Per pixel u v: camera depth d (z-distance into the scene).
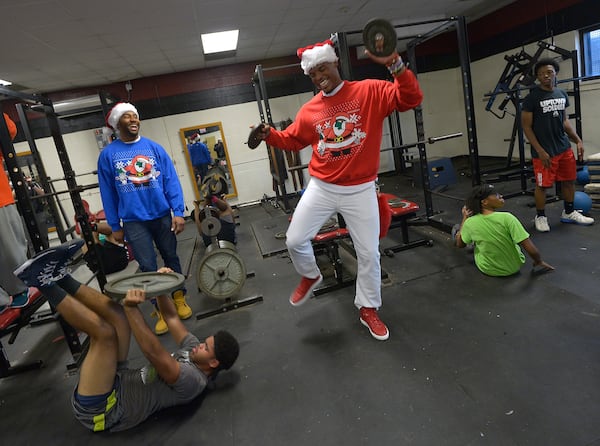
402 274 2.97
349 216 2.04
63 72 5.85
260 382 1.96
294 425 1.64
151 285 1.69
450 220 4.23
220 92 7.46
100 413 1.70
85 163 7.15
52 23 4.02
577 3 5.59
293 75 7.65
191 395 1.81
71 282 1.68
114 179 2.51
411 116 8.32
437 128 8.57
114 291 1.58
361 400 1.72
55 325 3.25
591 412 1.46
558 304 2.21
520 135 4.61
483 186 2.69
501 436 1.42
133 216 2.53
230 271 2.86
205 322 2.76
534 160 3.33
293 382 1.92
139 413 1.74
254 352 2.25
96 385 1.66
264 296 3.05
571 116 4.89
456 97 8.53
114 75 6.57
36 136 6.96
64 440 1.78
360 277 2.15
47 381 2.35
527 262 2.82
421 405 1.63
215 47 6.12
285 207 6.23
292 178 7.91
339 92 1.89
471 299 2.43
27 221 2.29
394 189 6.50
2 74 5.38
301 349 2.21
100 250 4.14
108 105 5.24
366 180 1.98
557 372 1.69
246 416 1.74
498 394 1.62
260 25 5.36
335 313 2.56
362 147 1.90
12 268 2.24
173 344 2.53
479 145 8.34
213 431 1.68
